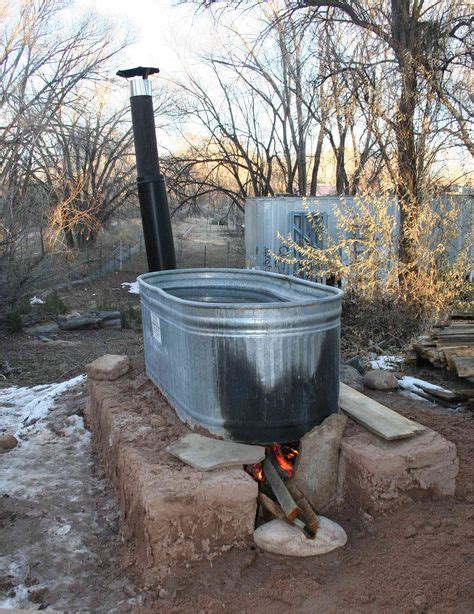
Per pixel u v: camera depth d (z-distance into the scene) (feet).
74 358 35.83
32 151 68.18
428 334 25.05
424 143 34.30
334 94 40.29
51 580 11.95
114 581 11.84
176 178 87.45
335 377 14.06
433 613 9.91
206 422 13.74
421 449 13.05
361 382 20.89
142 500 11.73
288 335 12.98
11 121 66.90
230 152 94.17
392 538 12.05
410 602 10.17
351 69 37.70
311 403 13.48
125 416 15.99
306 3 41.88
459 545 11.52
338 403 14.62
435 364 22.98
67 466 17.42
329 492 13.52
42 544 13.16
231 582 11.30
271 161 91.20
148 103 24.90
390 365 25.20
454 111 35.32
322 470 13.37
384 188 33.24
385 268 31.37
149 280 19.54
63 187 73.56
